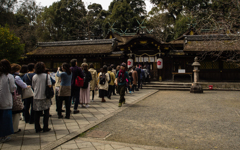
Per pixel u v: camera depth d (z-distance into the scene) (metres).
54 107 7.39
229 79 15.76
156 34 33.19
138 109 6.89
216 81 16.02
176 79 16.81
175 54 16.58
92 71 8.34
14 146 3.44
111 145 3.56
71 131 4.31
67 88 5.31
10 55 18.42
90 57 19.16
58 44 21.69
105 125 4.92
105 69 8.37
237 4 9.78
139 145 3.56
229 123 5.09
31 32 33.59
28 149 3.30
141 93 11.46
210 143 3.71
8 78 3.72
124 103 7.83
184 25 28.23
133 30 36.97
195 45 16.14
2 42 18.08
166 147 3.51
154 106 7.48
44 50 21.03
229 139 3.91
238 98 9.60
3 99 3.60
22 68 5.39
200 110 6.74
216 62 16.09
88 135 4.14
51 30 41.09
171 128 4.68
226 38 13.30
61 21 39.41
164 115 6.00
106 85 8.40
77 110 6.21
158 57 17.33
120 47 17.95
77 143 3.66
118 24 35.75
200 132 4.37
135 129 4.59
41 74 4.22
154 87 14.53
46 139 3.80
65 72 5.25
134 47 17.84
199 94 11.35
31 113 5.01
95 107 7.19
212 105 7.69
